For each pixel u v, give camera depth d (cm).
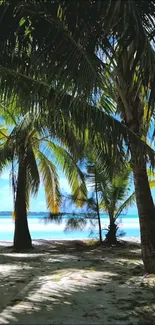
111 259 1068
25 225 1473
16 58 598
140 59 456
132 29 421
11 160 1358
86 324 458
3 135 1480
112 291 622
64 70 508
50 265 944
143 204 770
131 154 707
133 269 838
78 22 473
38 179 1502
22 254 1252
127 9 379
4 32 523
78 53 497
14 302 558
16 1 485
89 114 629
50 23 498
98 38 489
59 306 535
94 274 776
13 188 1488
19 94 656
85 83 507
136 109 732
